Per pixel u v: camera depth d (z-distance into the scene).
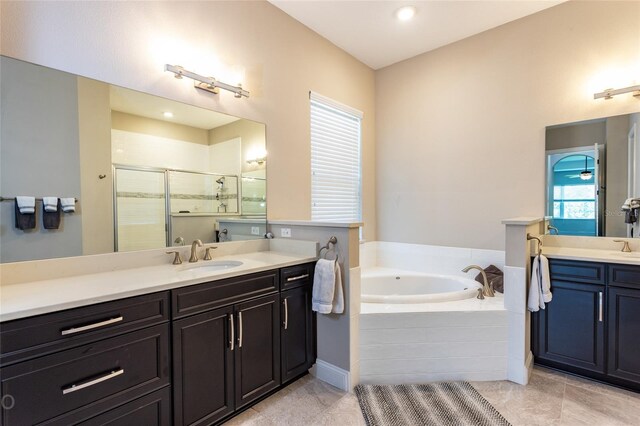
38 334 1.10
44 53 1.55
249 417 1.77
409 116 3.55
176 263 2.00
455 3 2.60
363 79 3.65
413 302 2.29
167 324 1.45
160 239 2.00
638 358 1.93
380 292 3.23
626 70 2.37
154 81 1.96
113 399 1.28
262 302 1.88
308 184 2.99
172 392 1.46
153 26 1.94
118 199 1.82
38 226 1.54
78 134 1.67
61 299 1.18
